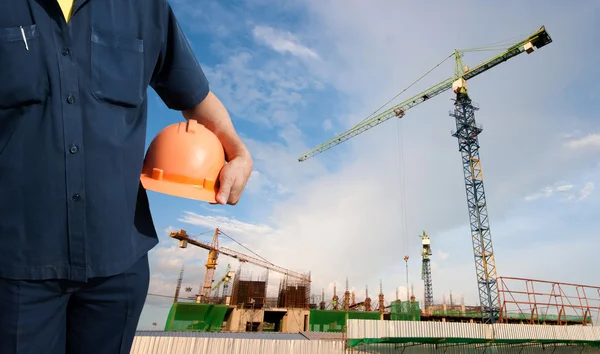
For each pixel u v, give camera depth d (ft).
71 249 4.00
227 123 6.48
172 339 67.46
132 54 4.91
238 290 201.26
